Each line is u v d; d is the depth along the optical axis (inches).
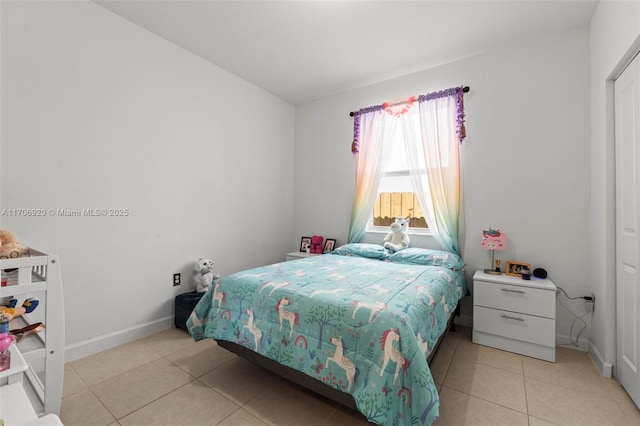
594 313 85.9
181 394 66.6
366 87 137.3
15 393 31.6
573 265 92.7
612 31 72.7
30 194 73.7
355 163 139.6
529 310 86.0
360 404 47.5
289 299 64.2
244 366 79.1
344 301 59.3
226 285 76.4
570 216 93.3
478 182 108.4
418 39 101.1
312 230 154.3
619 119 72.6
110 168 88.5
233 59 115.4
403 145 130.5
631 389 65.1
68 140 79.8
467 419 59.1
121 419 58.3
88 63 83.4
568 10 85.6
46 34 75.7
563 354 87.5
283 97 151.9
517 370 78.1
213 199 119.6
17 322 62.1
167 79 102.9
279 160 152.6
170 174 104.5
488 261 106.3
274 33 98.8
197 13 89.2
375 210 136.2
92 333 85.5
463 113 109.8
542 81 98.0
